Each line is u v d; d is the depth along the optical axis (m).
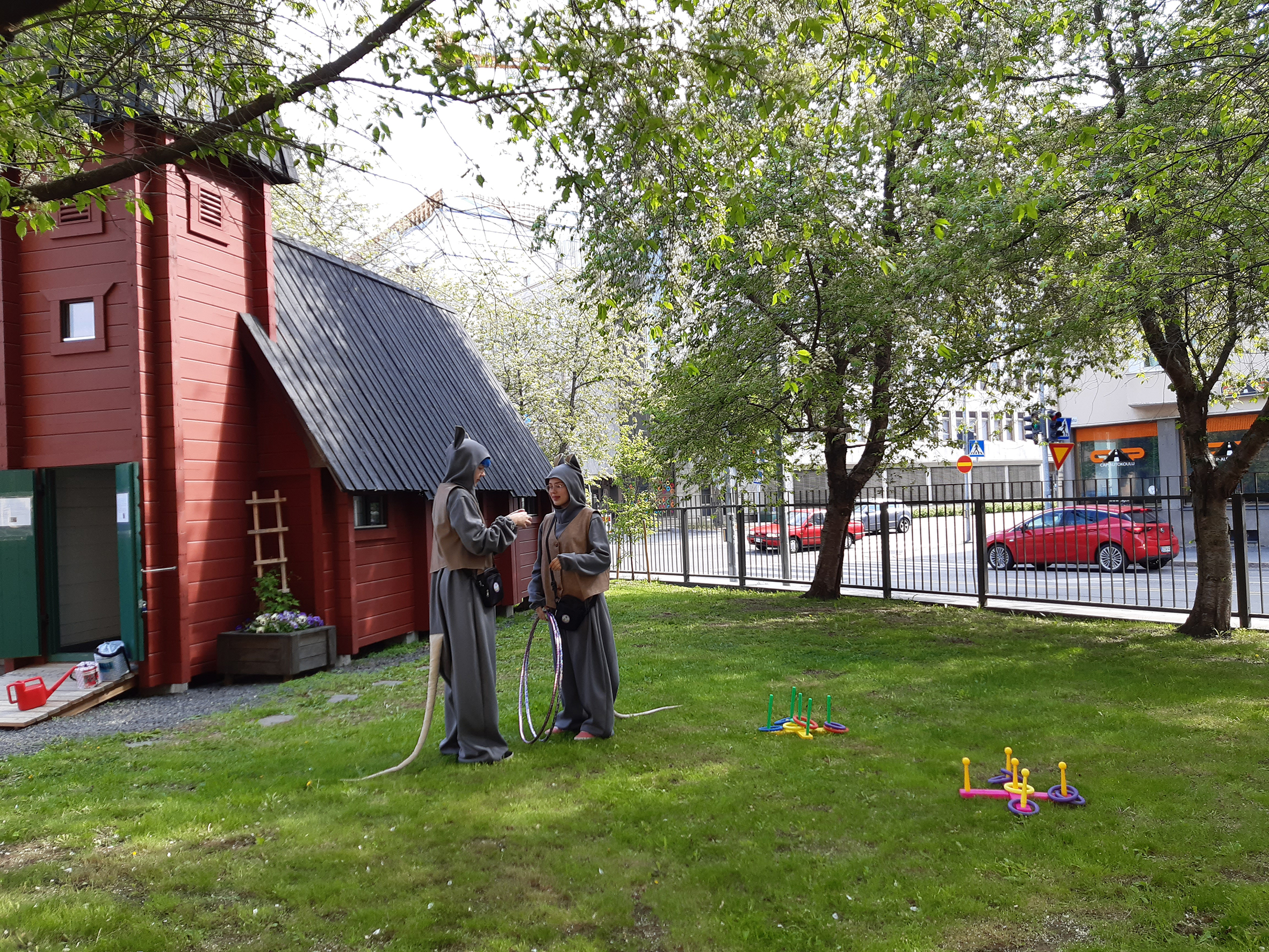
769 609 12.80
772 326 11.86
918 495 15.86
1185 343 9.45
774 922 3.19
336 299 11.90
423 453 11.38
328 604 9.55
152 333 8.42
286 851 3.96
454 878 3.64
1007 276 9.20
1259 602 11.30
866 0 5.97
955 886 3.39
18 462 8.49
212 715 7.16
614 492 23.44
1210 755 5.00
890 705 6.45
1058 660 8.09
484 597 5.48
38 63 5.04
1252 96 7.50
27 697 7.22
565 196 5.44
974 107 7.05
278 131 5.34
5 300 8.44
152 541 8.24
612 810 4.39
